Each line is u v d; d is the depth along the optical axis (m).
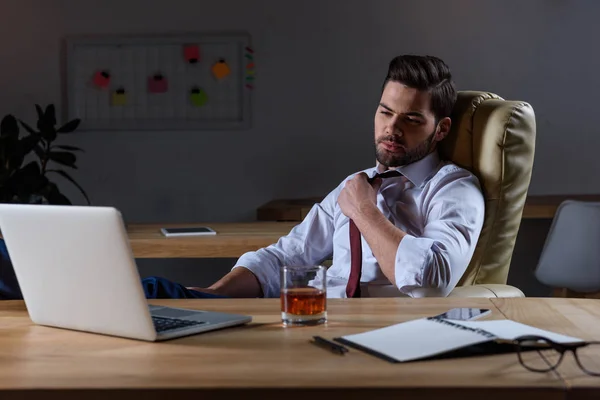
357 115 4.15
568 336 1.06
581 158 4.08
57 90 4.25
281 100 4.17
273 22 4.14
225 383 0.85
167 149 4.24
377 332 1.06
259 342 1.04
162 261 4.26
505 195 1.94
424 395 0.82
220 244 2.44
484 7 4.05
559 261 3.06
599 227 2.95
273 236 2.49
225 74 4.15
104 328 1.09
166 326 1.12
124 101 4.20
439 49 4.09
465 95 2.08
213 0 4.15
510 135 1.93
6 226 1.16
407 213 2.00
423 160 2.01
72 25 4.22
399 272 1.74
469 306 1.29
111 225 1.01
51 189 3.53
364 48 4.12
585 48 4.03
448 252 1.76
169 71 4.18
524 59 4.05
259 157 4.21
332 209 2.17
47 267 1.12
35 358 0.98
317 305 1.15
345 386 0.83
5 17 4.23
